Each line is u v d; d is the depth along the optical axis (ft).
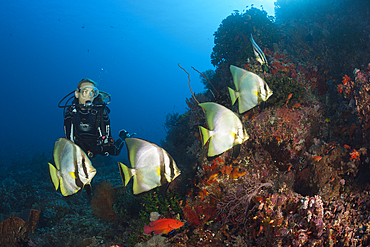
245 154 19.34
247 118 19.72
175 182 20.79
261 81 9.24
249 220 15.75
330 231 13.00
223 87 23.93
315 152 16.75
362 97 16.37
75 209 27.63
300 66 23.49
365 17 24.56
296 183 17.22
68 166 6.12
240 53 24.66
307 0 30.14
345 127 18.31
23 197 30.37
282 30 29.68
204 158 19.86
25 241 21.08
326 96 21.34
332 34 24.18
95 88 9.42
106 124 9.69
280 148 18.40
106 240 21.20
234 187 17.87
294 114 19.29
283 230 13.56
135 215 22.68
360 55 21.76
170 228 13.04
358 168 14.82
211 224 16.49
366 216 13.19
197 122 23.18
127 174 5.78
